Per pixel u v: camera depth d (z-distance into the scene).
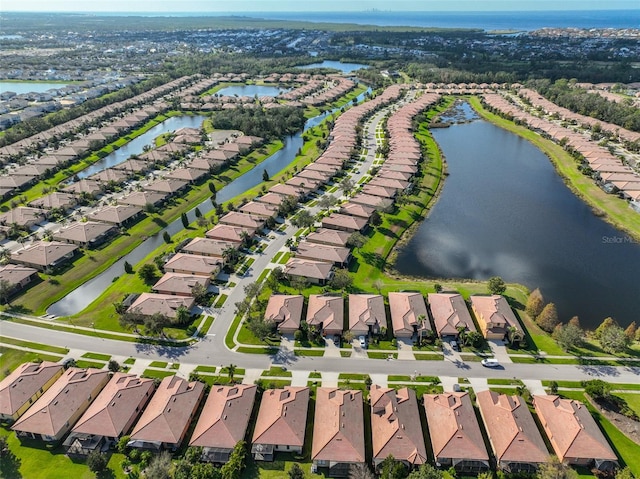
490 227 146.62
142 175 187.62
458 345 94.19
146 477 66.19
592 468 69.12
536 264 126.31
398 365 89.50
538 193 171.62
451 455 69.62
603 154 195.12
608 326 95.50
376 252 131.00
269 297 108.94
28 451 72.75
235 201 163.75
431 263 126.94
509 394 82.44
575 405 76.69
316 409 78.12
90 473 68.94
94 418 75.25
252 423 77.44
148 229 146.38
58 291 114.94
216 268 118.19
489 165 199.75
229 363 89.88
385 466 66.12
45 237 133.88
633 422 76.50
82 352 93.00
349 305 104.50
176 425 74.38
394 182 171.62
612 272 122.44
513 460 68.75
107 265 127.31
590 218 152.38
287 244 132.62
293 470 66.19
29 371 84.94
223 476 66.62
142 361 90.44
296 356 91.81
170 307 102.31
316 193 170.75
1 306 107.62
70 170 195.50
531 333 97.94
